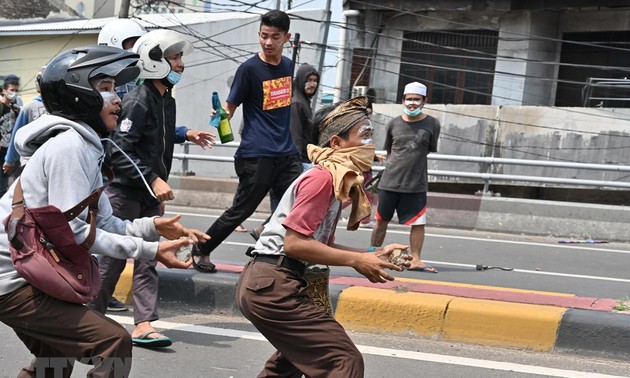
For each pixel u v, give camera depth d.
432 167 22.69
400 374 5.36
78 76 3.55
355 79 25.36
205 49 30.50
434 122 8.29
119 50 3.74
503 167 22.06
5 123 11.28
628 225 11.67
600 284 8.43
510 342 5.95
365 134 3.84
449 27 24.50
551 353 5.84
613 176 21.09
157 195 5.43
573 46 23.84
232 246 9.94
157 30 5.59
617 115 21.36
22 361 5.46
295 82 8.48
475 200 12.46
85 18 37.66
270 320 3.77
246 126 6.96
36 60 31.50
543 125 22.02
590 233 11.81
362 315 6.32
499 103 23.95
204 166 29.94
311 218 3.68
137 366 5.39
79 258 3.47
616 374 5.41
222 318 6.67
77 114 3.59
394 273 8.19
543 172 21.91
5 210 3.53
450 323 6.11
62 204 3.42
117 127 5.47
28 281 3.40
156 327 6.32
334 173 3.72
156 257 3.57
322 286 3.98
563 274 8.99
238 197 6.92
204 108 30.88
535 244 11.18
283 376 4.07
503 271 8.95
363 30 25.22
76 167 3.46
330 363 3.75
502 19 23.91
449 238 11.49
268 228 3.88
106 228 3.76
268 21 6.88
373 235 8.53
